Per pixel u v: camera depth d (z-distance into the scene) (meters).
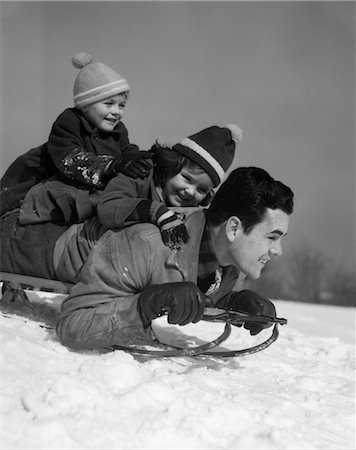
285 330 5.02
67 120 3.64
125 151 3.84
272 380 3.33
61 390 2.57
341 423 2.91
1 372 2.70
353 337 6.03
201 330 4.14
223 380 3.12
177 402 2.63
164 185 3.49
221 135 3.53
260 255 3.05
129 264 3.00
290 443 2.53
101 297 3.01
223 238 3.07
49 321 3.50
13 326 3.23
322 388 3.33
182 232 3.03
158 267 3.01
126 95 3.81
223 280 3.29
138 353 3.08
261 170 3.07
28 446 2.32
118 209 3.11
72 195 3.36
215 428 2.60
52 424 2.38
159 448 2.42
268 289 22.86
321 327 6.37
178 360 3.27
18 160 3.75
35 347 2.99
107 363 2.82
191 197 3.48
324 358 4.16
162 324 4.13
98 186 3.36
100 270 3.03
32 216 3.45
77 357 2.97
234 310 3.23
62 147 3.53
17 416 2.45
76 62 3.80
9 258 3.45
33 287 3.51
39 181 3.67
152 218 3.07
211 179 3.48
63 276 3.36
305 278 23.41
